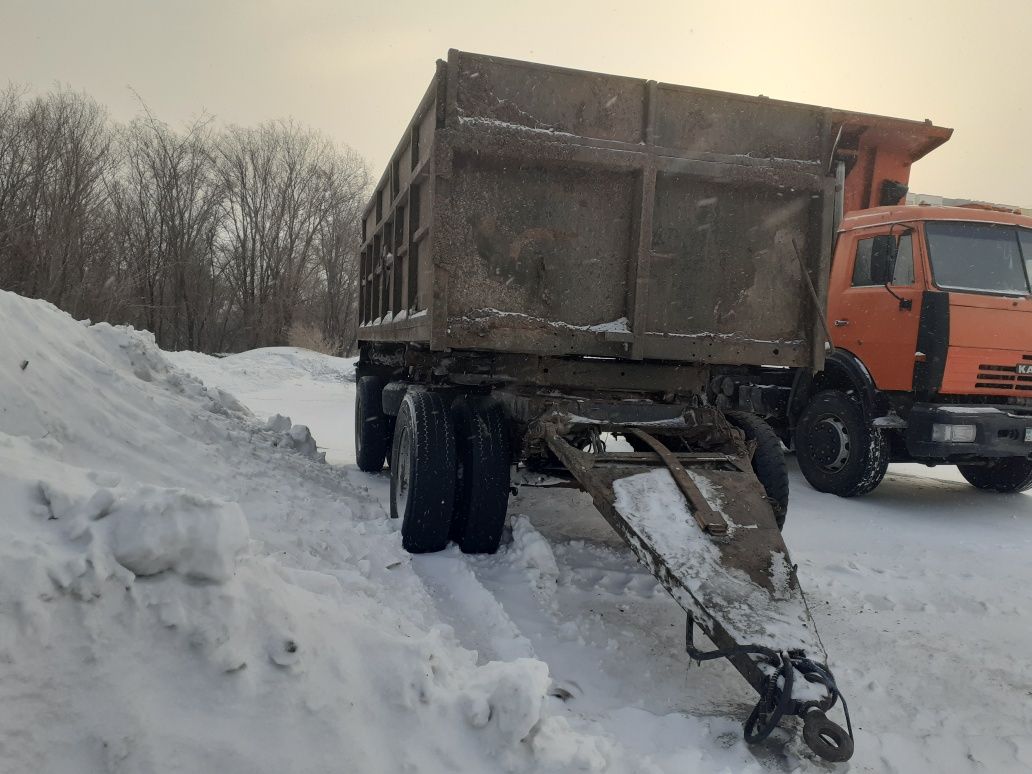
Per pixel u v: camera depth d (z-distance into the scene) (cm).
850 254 736
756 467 454
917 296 664
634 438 435
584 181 407
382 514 482
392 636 235
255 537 342
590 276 412
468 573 387
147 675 191
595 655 317
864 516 653
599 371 446
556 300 408
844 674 322
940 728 278
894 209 706
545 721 219
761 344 432
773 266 436
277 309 4016
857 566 488
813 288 436
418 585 362
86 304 2952
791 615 272
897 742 265
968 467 820
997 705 299
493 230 396
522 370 440
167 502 210
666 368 454
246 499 412
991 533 609
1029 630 384
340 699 207
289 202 4066
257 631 212
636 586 409
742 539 311
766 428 473
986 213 691
